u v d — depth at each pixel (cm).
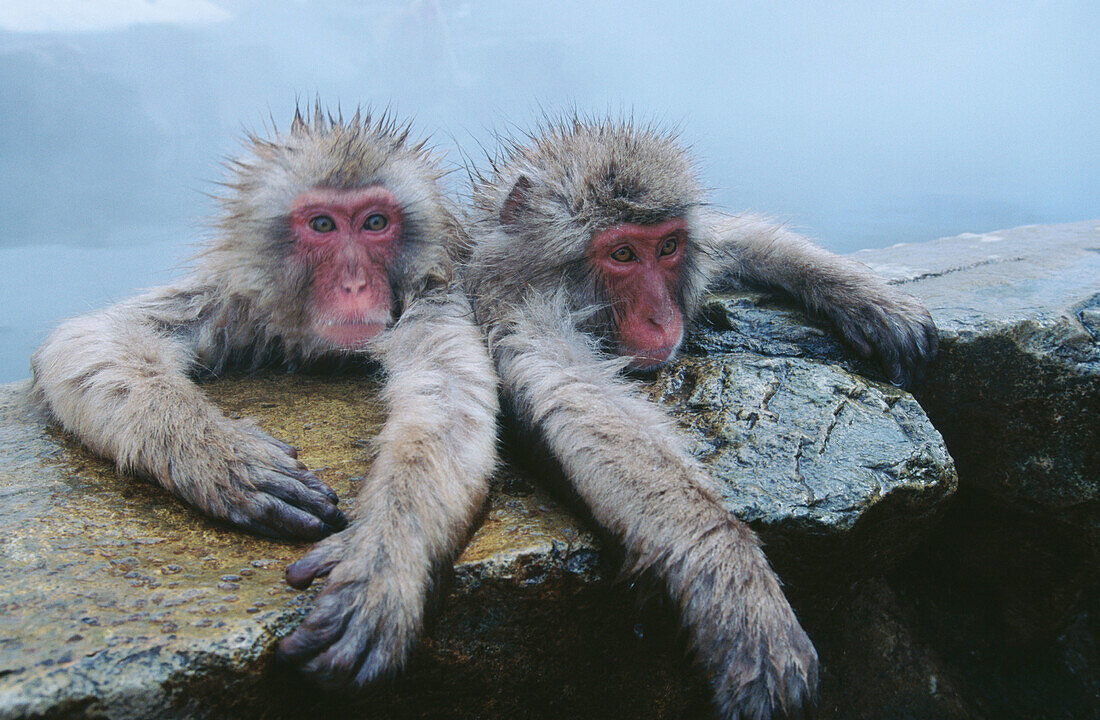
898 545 66
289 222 73
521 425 65
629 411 63
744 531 56
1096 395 74
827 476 62
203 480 57
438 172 81
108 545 54
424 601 51
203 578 52
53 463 63
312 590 51
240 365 81
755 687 52
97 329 70
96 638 46
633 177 72
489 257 77
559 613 56
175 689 46
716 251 85
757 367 73
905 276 100
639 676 60
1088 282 90
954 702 82
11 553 53
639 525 56
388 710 53
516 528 58
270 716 49
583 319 73
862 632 82
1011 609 83
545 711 58
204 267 79
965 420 79
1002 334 76
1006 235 130
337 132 76
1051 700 82
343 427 69
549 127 83
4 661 45
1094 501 76
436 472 55
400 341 72
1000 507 80
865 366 77
